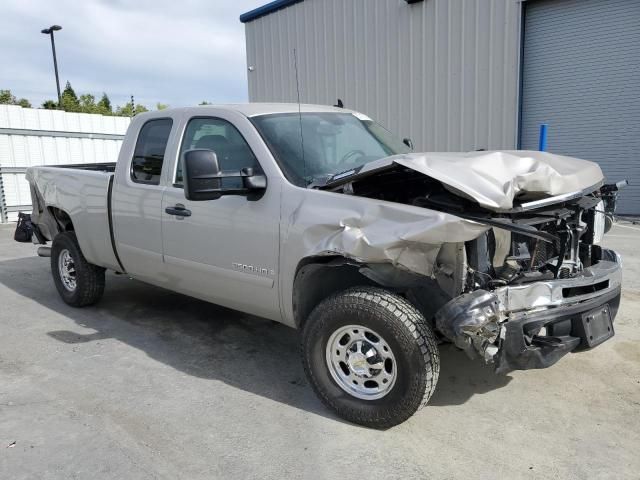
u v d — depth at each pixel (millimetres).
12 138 13266
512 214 3145
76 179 5445
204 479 2854
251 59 15875
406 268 3029
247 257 3816
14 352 4652
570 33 10750
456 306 2930
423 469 2887
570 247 3613
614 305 3701
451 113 11695
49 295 6473
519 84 10820
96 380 4062
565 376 3916
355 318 3189
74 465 2992
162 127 4684
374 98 12977
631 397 3598
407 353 3041
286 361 4375
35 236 6477
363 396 3303
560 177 3268
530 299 3096
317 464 2955
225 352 4578
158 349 4664
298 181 3688
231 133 4066
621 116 10578
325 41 13773
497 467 2889
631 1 10047
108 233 5094
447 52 11531
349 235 3131
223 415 3506
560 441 3117
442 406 3543
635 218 10273
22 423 3443
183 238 4285
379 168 3232
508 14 10672
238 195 3732
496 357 3027
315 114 4449
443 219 2883
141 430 3340
